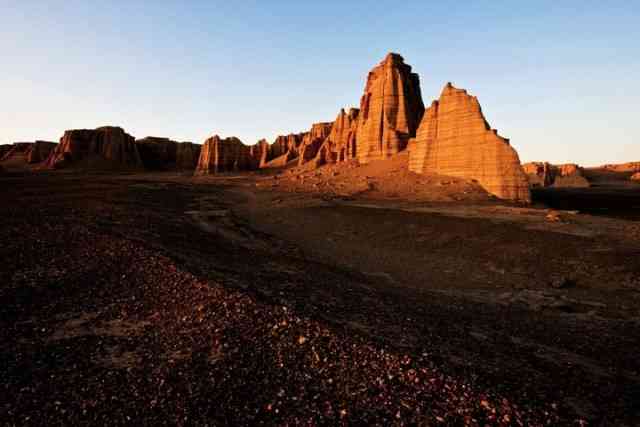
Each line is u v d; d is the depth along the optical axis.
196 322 12.83
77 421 8.02
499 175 55.56
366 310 16.05
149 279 16.98
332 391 9.30
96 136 162.62
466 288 23.64
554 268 25.92
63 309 14.17
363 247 35.94
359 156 101.25
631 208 63.06
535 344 14.44
